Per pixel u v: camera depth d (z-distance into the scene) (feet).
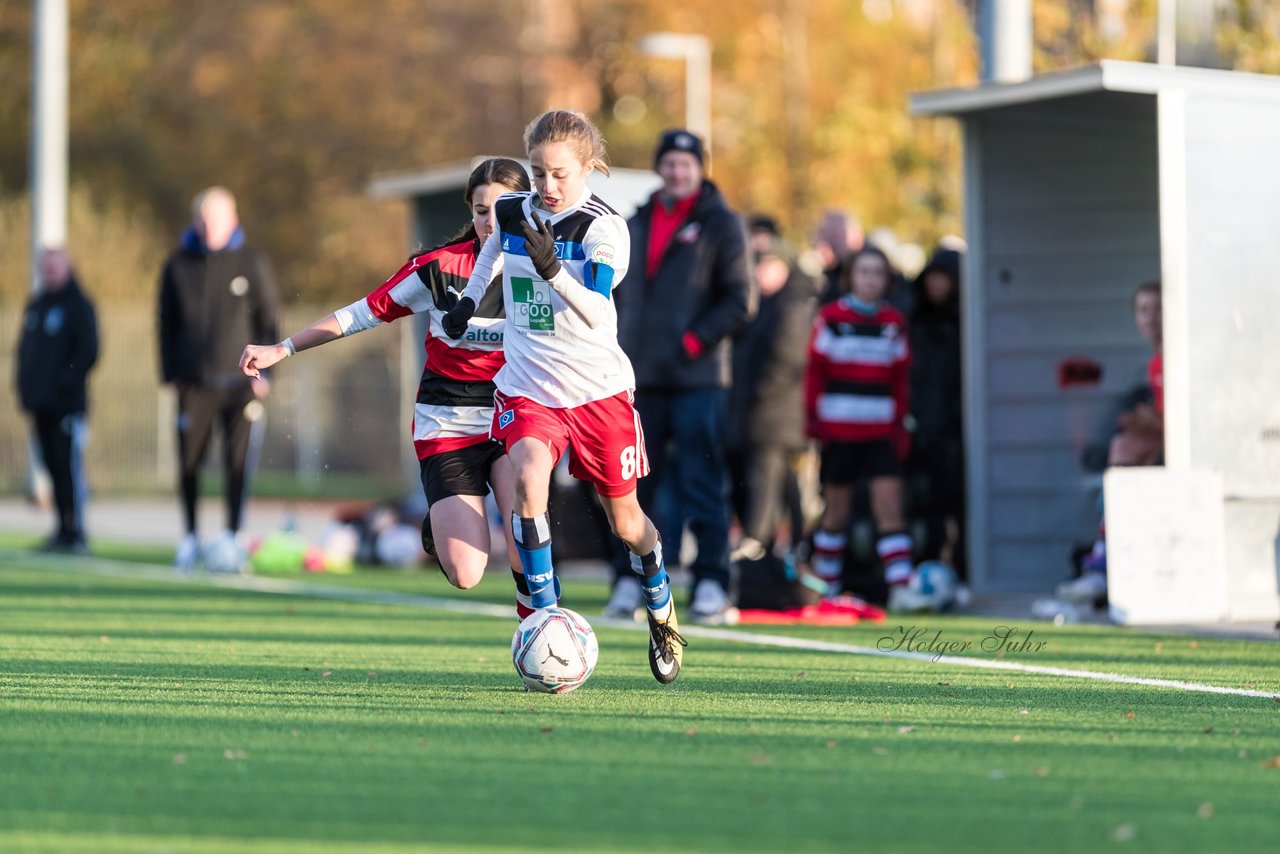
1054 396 148.15
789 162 371.76
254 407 160.97
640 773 59.82
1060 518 147.74
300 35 469.57
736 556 122.93
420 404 82.43
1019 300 147.84
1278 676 87.97
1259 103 122.42
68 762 61.82
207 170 468.75
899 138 325.62
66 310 178.91
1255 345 121.90
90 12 463.42
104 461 338.75
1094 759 62.85
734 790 56.95
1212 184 121.39
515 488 76.43
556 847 49.29
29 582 150.82
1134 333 148.36
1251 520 121.60
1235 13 163.22
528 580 79.46
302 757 62.80
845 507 131.85
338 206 474.49
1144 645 103.50
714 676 87.56
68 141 461.37
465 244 81.87
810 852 48.80
